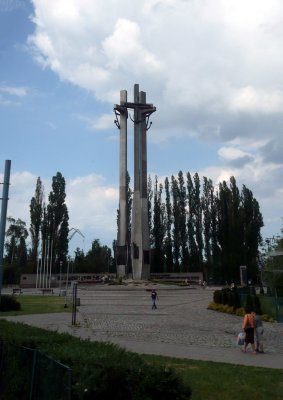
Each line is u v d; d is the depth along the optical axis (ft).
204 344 55.11
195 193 311.27
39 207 302.04
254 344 49.75
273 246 131.85
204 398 28.89
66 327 72.23
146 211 273.75
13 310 106.01
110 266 376.89
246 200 293.84
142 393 20.31
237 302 102.27
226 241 288.10
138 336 62.03
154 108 285.02
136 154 279.49
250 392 30.45
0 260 43.52
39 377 22.45
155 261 305.12
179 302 141.90
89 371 20.35
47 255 291.58
